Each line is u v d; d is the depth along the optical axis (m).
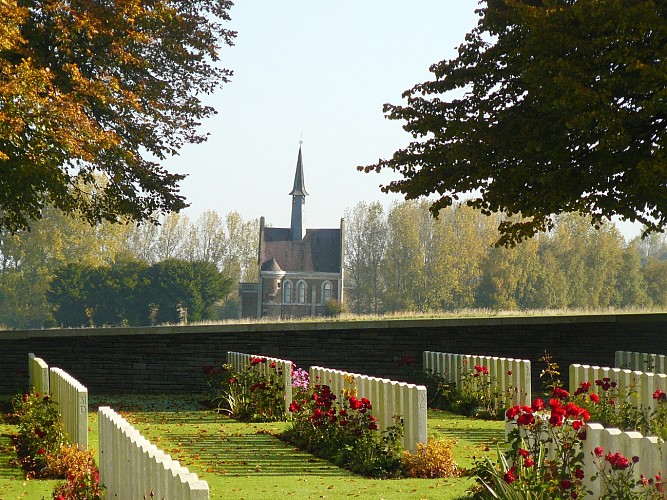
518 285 131.62
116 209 31.12
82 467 11.70
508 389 19.23
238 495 10.63
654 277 147.75
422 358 26.70
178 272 124.38
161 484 7.29
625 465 7.77
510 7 25.42
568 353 27.19
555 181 23.80
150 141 32.06
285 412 18.84
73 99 26.34
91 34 26.81
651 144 23.77
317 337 26.52
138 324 123.06
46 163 24.30
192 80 32.84
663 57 21.70
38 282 120.00
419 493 10.53
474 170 25.52
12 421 18.59
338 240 173.62
